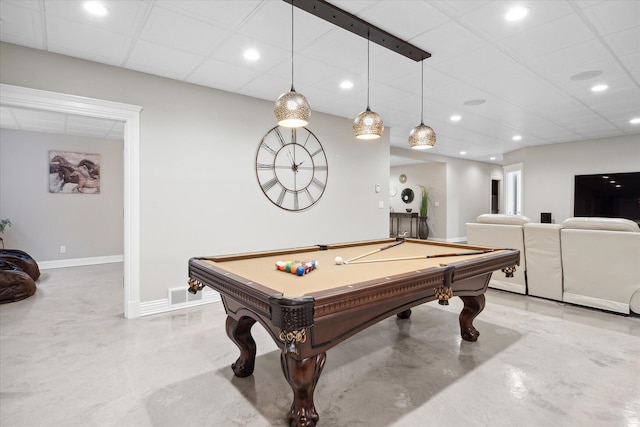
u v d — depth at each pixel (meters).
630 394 1.86
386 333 2.80
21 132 5.43
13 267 3.90
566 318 3.12
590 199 6.41
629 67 3.08
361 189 5.07
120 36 2.50
